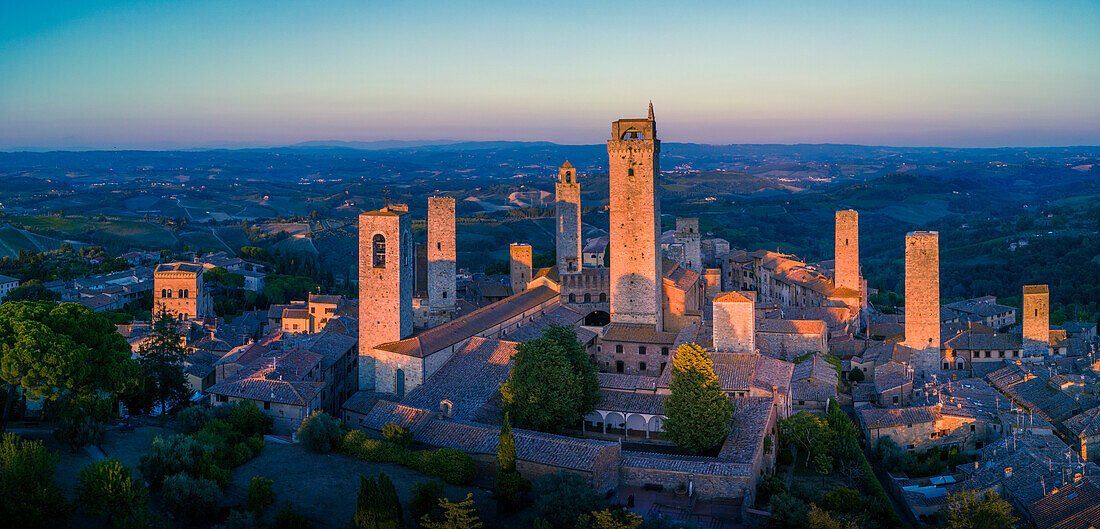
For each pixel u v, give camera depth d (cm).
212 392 12600
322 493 9831
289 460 10819
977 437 13238
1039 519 10112
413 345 13938
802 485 10456
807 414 11988
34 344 9688
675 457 10900
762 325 16488
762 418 11588
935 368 17375
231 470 10338
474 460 10581
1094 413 13238
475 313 16562
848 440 11825
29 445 8681
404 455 10731
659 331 17025
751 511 9306
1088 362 17312
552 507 8800
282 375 13162
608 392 13225
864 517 9662
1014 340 18050
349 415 13112
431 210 17988
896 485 11625
